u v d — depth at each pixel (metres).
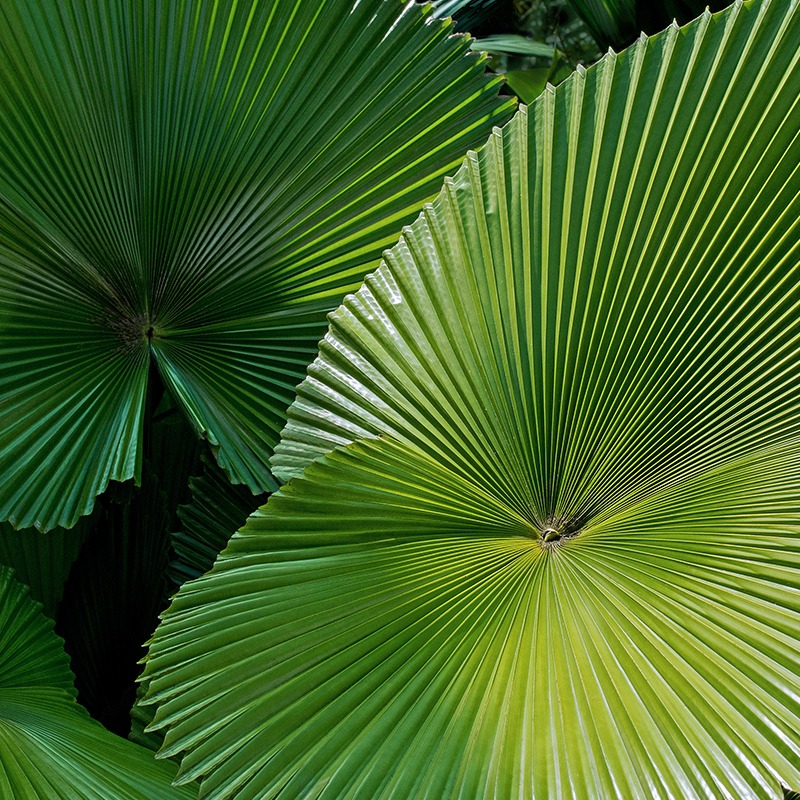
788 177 2.07
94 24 2.26
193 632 2.09
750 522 2.08
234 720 2.07
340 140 2.35
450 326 2.13
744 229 2.09
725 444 2.15
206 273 2.40
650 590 2.08
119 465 2.30
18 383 2.32
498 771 2.04
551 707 2.05
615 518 2.14
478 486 2.12
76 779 2.16
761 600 2.05
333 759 2.06
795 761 2.00
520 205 2.12
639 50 2.09
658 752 2.02
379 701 2.07
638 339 2.12
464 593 2.09
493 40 3.03
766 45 2.06
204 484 2.47
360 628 2.09
